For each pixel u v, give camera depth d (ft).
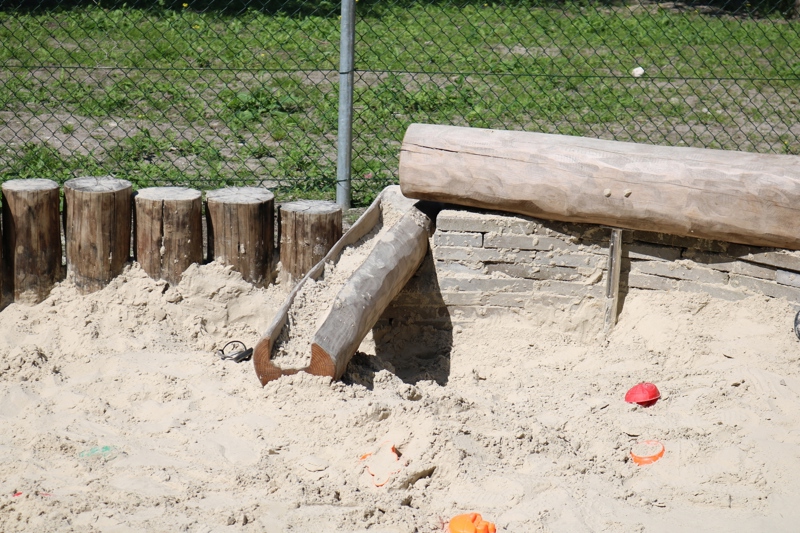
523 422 18.71
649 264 23.29
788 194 20.89
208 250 24.54
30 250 23.31
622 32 61.05
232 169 33.24
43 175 31.94
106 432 18.10
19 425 18.30
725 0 71.67
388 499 15.93
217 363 21.34
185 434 17.99
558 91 45.01
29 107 39.58
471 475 16.65
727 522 15.83
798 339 21.52
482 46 55.83
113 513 14.94
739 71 51.16
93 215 23.16
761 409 19.33
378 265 21.54
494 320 23.98
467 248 23.56
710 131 39.96
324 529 14.97
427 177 23.11
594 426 18.90
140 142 35.45
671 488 16.88
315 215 23.90
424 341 24.02
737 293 22.58
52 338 22.44
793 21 66.54
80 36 53.47
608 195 21.89
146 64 48.62
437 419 17.66
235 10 61.41
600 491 16.63
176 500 15.46
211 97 42.09
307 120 39.11
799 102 44.34
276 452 17.35
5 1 58.85
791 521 15.85
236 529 14.74
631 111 42.50
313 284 21.30
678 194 21.50
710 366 21.39
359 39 55.67
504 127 39.65
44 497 15.28
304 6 63.41
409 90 43.91
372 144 36.40
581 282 23.41
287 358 19.45
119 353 21.89
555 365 22.74
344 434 17.72
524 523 15.48
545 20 63.31
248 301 23.99
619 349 22.66
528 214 23.04
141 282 23.76
